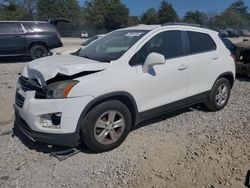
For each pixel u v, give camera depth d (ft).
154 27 16.24
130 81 14.07
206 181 11.93
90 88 12.78
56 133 12.61
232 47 31.12
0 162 13.11
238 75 31.40
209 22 316.81
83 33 205.67
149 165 13.01
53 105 12.46
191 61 17.10
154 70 15.15
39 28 45.65
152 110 15.44
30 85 13.29
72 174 12.33
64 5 262.88
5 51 43.60
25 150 14.19
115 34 17.11
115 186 11.59
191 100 17.60
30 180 11.89
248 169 12.76
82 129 13.10
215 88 19.03
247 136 16.02
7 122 17.66
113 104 13.62
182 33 17.07
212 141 15.38
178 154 13.97
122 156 13.71
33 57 45.55
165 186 11.60
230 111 20.01
